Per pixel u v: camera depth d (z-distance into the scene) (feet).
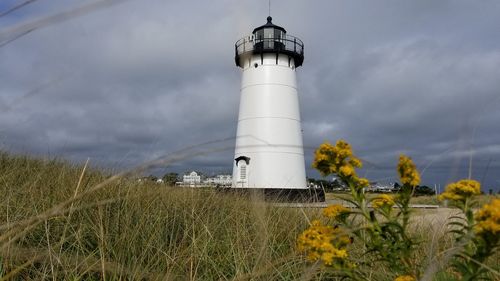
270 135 84.23
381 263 9.41
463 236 5.46
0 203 13.17
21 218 12.43
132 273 10.21
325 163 6.56
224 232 15.88
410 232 11.09
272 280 10.51
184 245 13.15
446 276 6.50
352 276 6.01
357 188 6.50
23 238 10.17
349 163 6.47
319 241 5.95
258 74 87.81
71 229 12.62
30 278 10.01
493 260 8.18
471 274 5.26
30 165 22.43
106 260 11.17
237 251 13.19
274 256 12.53
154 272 10.63
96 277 10.93
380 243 6.39
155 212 15.61
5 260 9.46
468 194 5.54
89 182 16.55
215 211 18.24
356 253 10.11
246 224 16.65
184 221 15.44
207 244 13.15
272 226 15.40
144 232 13.64
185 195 20.22
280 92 87.10
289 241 14.51
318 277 10.03
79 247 11.78
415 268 6.53
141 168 6.88
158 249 11.73
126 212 13.98
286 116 86.43
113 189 16.17
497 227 4.65
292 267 11.13
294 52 89.30
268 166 81.92
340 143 6.53
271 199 23.71
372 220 6.38
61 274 10.18
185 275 11.36
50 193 16.15
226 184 29.60
